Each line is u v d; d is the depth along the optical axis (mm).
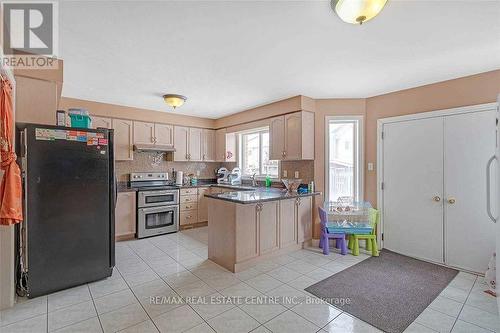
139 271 2811
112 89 3355
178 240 4035
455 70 2688
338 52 2281
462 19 1763
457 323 1904
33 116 2336
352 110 3732
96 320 1900
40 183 2219
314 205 3789
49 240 2264
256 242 3018
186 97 3725
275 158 4043
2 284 2051
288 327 1841
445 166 2973
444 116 2979
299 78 2955
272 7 1640
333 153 3861
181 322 1883
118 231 3953
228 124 5102
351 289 2412
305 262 3096
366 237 3363
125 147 4293
